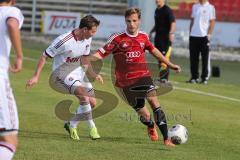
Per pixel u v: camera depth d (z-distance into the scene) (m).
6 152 19.22
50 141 28.78
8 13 19.66
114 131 31.94
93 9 105.94
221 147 29.08
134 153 26.77
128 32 28.67
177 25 92.88
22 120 33.91
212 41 94.31
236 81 60.94
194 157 26.58
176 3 92.50
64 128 31.95
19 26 19.61
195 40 55.25
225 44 94.62
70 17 99.38
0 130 19.50
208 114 38.84
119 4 105.75
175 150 27.83
